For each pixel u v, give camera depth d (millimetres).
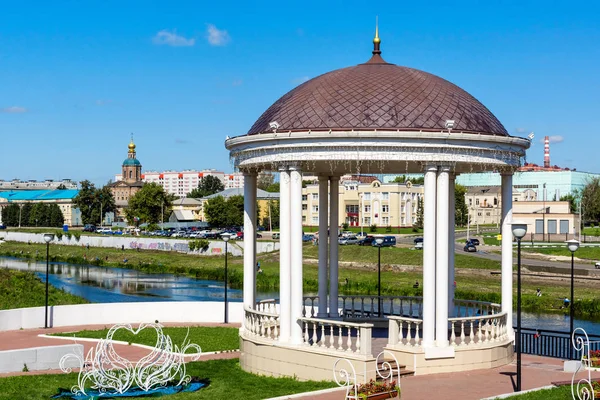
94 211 199250
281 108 27469
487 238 120875
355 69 28156
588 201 143750
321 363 24922
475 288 72562
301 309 26031
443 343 25328
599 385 21219
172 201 190500
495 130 26969
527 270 81312
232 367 28422
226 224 159500
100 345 25750
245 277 29406
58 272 101812
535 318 58438
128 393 24062
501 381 24000
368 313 33625
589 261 87625
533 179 172250
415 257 94375
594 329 52906
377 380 23828
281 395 23000
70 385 25516
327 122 25547
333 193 32094
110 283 88500
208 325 39875
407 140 24891
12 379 26328
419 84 26922
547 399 20484
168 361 25562
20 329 38625
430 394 22109
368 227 138000
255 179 29594
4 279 60750
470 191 170875
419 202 139750
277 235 128875
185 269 101688
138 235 146000
